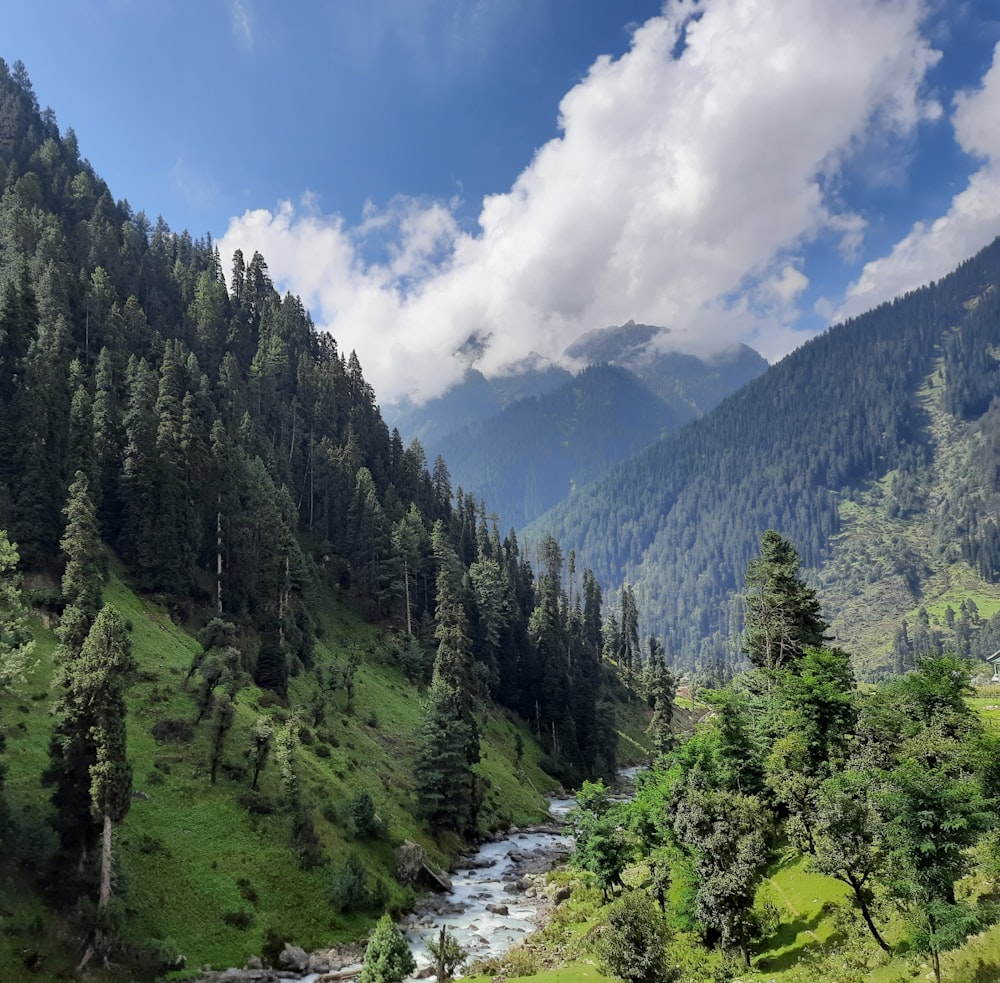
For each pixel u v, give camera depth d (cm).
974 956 2930
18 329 9856
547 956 5059
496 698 14688
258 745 6531
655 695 12688
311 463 16188
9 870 4266
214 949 4816
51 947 4009
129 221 19262
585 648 19000
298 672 10275
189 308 16850
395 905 6212
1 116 17688
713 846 4053
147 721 6744
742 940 3997
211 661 7675
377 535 14688
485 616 14900
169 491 9869
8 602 5006
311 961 5066
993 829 3572
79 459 9044
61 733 4650
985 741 4162
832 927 3956
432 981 4900
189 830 5659
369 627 13638
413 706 11562
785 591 7044
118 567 9394
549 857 8581
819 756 5100
